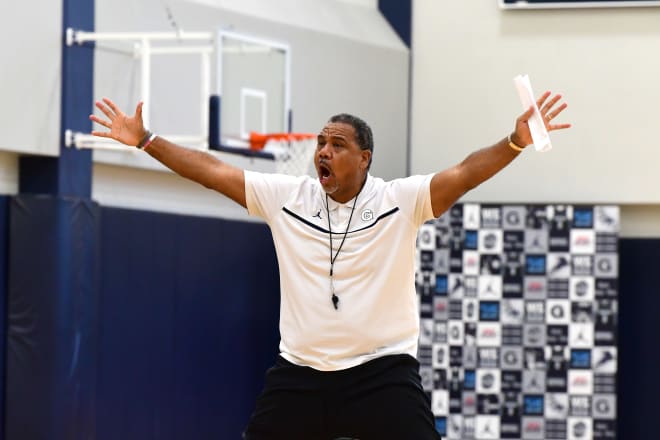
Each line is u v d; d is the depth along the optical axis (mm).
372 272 6246
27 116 14305
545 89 20359
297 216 6367
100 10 15375
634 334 19781
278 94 16797
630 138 20031
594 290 18859
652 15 20031
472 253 19047
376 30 20625
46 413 14281
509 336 18906
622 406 19719
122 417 15734
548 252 18969
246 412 18109
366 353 6309
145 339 16141
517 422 18797
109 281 15516
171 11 16625
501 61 20547
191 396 17000
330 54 19438
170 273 16609
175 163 6492
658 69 20000
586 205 18938
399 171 20703
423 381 19000
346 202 6324
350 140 6211
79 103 14984
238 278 17938
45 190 14750
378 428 6258
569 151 20203
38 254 14305
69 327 14500
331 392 6293
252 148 15453
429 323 19016
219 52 15922
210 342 17375
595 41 20188
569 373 18797
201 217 17234
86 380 14820
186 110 16781
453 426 18875
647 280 19797
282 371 6383
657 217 20188
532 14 20422
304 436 6422
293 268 6355
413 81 20922
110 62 15531
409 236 6273
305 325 6289
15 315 14297
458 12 20750
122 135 6461
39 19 14469
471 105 20672
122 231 15742
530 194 20281
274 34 18406
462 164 6211
